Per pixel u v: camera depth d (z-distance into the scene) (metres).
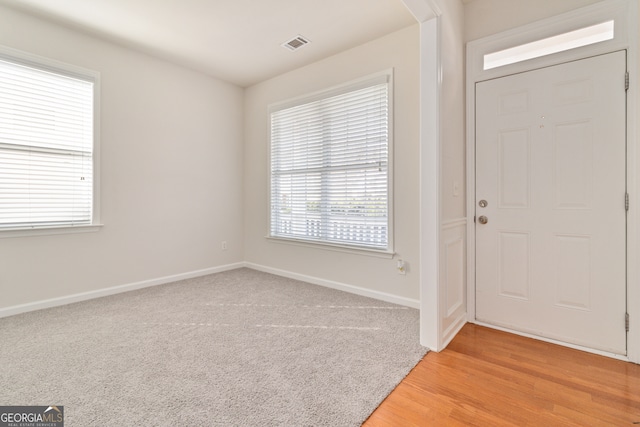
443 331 2.13
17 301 2.70
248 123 4.50
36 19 2.74
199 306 2.90
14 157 2.68
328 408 1.49
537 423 1.41
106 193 3.21
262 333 2.32
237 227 4.53
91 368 1.81
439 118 2.02
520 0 2.31
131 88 3.37
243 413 1.44
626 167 1.93
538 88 2.23
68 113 2.95
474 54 2.51
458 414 1.47
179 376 1.74
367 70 3.16
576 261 2.12
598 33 2.07
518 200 2.34
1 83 2.60
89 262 3.11
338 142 3.43
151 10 2.64
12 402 1.50
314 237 3.70
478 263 2.54
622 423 1.40
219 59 3.61
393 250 3.01
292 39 3.12
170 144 3.74
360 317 2.64
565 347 2.13
